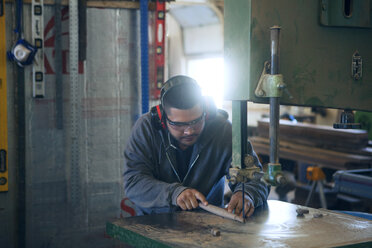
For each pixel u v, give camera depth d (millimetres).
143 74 3150
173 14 8500
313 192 3969
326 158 4328
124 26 3137
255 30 1290
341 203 4156
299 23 1353
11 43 2818
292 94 1362
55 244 3020
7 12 2805
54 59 2953
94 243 3121
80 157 3057
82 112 3053
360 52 1453
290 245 1344
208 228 1565
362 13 1421
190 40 8555
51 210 3002
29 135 2922
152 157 2084
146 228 1569
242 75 1324
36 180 2955
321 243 1360
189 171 2107
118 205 3176
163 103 1887
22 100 2850
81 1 2932
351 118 1488
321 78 1403
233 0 1331
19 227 2891
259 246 1335
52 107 2969
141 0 3109
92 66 3066
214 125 2098
